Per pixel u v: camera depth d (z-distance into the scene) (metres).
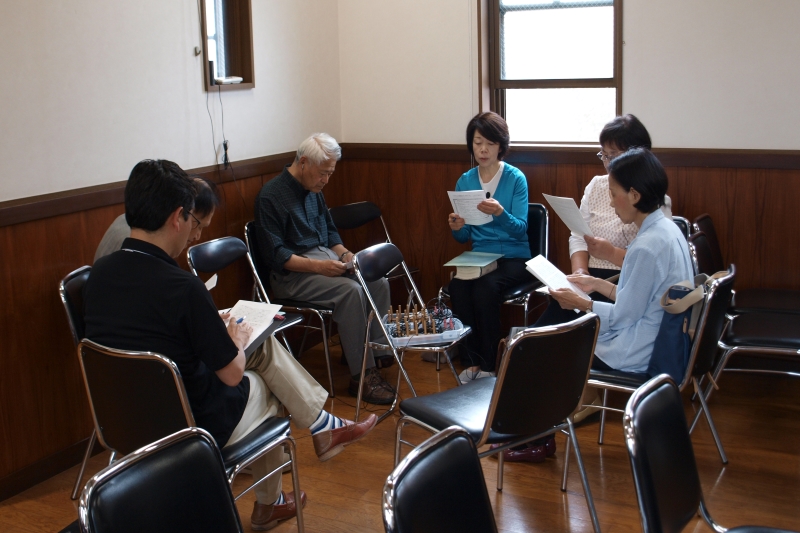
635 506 2.64
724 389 3.63
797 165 3.51
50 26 2.85
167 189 2.07
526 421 2.16
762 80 3.58
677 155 3.76
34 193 2.84
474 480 1.44
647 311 2.60
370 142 4.57
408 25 4.34
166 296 2.03
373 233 4.59
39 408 2.92
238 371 2.12
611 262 3.27
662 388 1.64
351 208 4.29
